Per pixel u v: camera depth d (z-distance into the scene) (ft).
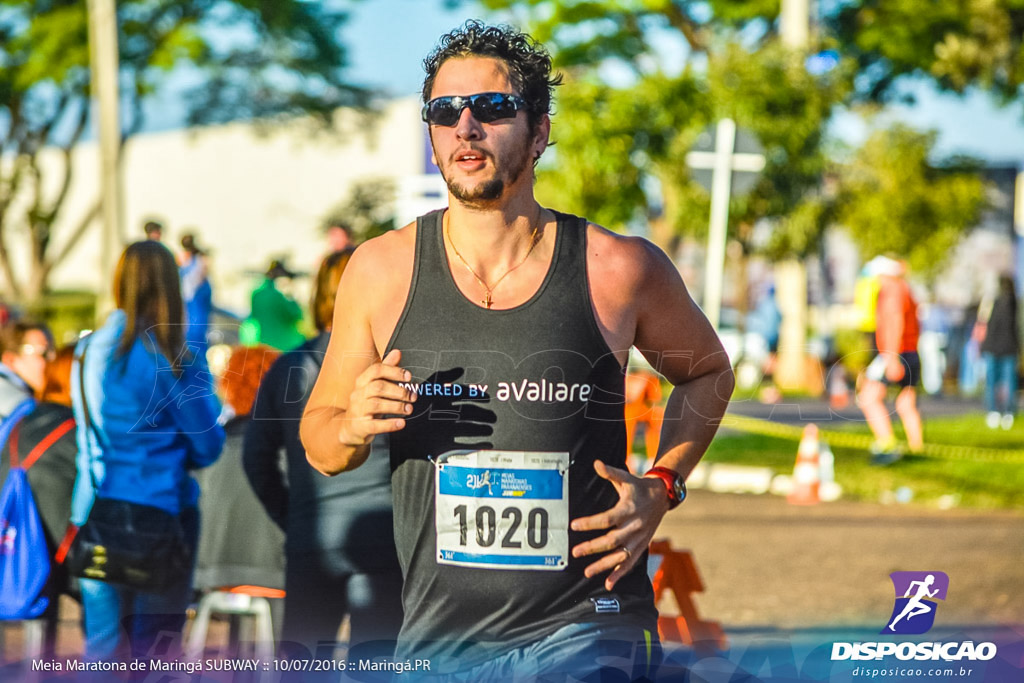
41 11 143.13
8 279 169.07
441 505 14.26
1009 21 116.78
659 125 93.76
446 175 14.12
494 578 14.19
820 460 55.21
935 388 100.12
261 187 184.44
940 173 136.77
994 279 139.85
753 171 61.16
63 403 23.70
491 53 14.25
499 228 14.14
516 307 14.07
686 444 15.39
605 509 14.33
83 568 21.49
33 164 165.17
